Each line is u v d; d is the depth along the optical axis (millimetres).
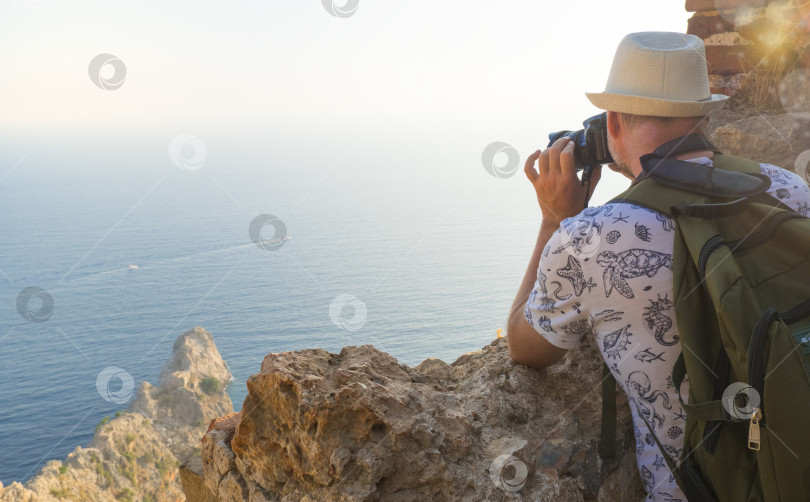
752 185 1155
